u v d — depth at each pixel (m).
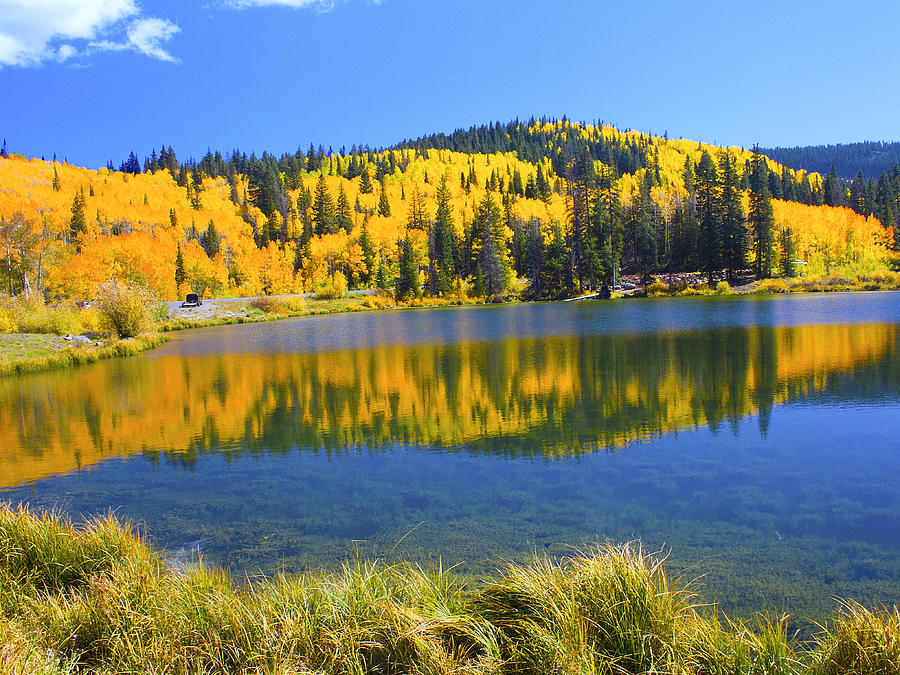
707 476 9.07
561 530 7.09
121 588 4.57
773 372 17.78
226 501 8.64
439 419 13.63
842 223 85.81
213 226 106.50
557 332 33.75
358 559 6.39
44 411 15.99
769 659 3.61
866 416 12.38
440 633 4.00
